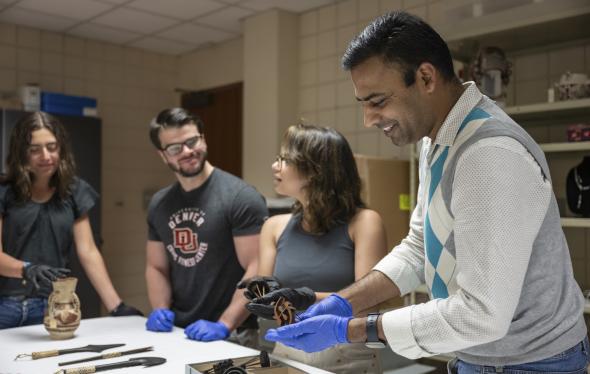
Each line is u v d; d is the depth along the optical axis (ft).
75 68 13.46
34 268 5.60
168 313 5.73
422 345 3.06
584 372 3.28
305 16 11.80
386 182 8.78
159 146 6.18
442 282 3.32
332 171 5.21
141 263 14.60
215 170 6.53
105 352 4.75
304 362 4.82
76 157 11.76
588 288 7.67
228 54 13.83
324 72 11.44
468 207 2.87
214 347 4.94
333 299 3.88
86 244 6.85
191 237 6.31
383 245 5.15
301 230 5.41
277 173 5.34
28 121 6.34
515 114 7.57
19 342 5.11
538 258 3.03
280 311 3.83
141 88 14.65
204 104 14.29
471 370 3.35
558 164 8.01
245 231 6.23
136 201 14.53
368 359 4.90
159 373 4.12
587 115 7.66
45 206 6.50
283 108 11.60
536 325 3.08
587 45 7.90
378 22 3.10
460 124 3.11
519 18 7.23
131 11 11.65
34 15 11.91
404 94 3.05
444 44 3.12
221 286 6.40
